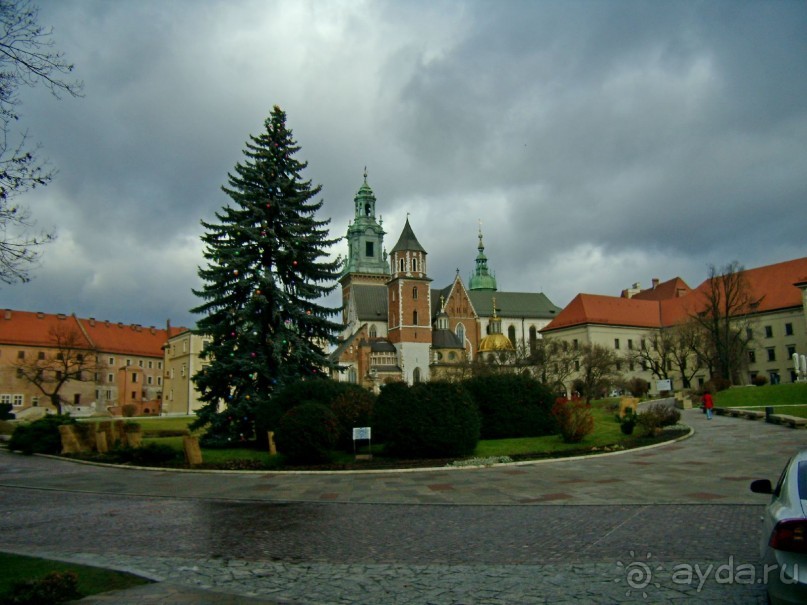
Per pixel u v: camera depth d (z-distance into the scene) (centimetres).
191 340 8950
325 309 3603
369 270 12975
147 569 964
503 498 1595
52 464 2802
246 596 823
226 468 2416
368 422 2770
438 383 2662
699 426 3750
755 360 8950
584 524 1247
